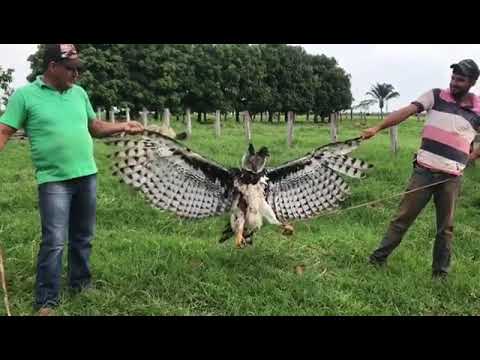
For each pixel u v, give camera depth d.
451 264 4.16
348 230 4.89
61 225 3.09
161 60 27.45
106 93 24.44
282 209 3.64
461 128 3.64
